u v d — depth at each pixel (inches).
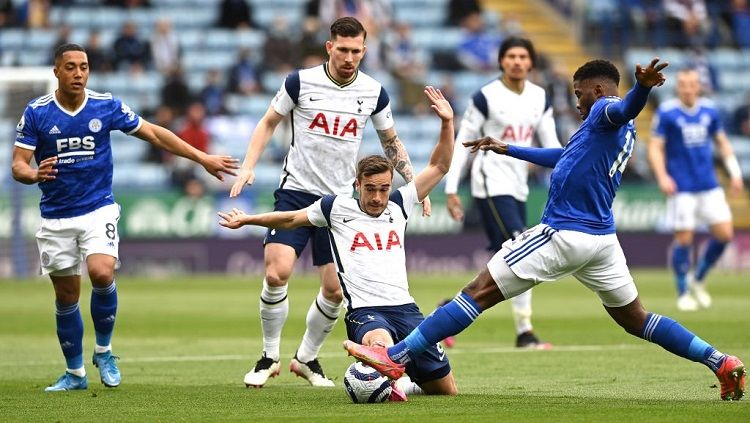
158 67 3651.6
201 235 3260.3
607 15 4234.7
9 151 3132.4
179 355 1499.8
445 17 4153.5
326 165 1170.6
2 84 3093.0
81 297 2465.6
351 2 3791.8
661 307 2198.6
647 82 905.5
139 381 1223.5
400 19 4131.4
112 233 1132.5
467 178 3363.7
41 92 3051.2
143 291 2704.2
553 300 2504.9
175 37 3875.5
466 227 3351.4
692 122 2165.4
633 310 994.1
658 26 4234.7
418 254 3324.3
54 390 1129.4
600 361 1366.9
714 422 848.9
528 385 1140.5
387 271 1029.8
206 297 2527.1
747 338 1609.3
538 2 4429.1
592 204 971.9
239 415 925.8
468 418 882.1
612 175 974.4
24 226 3100.4
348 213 1034.1
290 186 1176.8
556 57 4227.4
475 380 1193.4
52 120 1099.9
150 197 3233.3
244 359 1451.8
